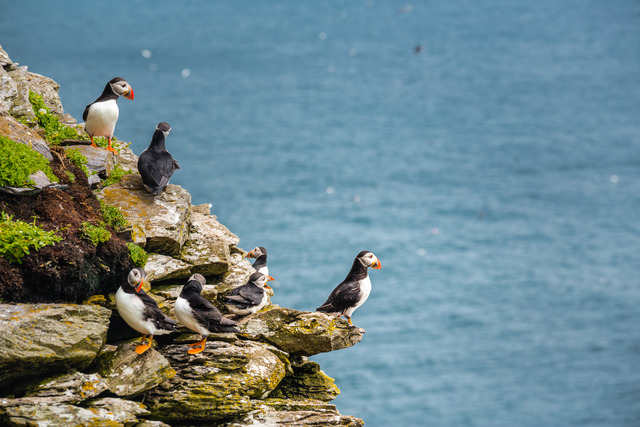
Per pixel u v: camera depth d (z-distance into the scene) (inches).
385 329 3312.0
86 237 486.9
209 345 512.1
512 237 4697.3
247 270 623.2
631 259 4215.1
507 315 3462.1
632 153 6850.4
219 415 490.0
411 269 4094.5
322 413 522.6
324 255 4158.5
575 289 3789.4
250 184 5782.5
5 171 474.9
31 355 406.6
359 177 6220.5
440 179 6225.4
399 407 2628.0
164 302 534.9
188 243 597.0
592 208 5265.8
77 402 425.7
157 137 599.5
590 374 2903.5
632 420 2586.1
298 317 557.9
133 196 582.9
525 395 2736.2
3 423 398.3
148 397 474.6
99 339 442.0
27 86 685.9
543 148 7253.9
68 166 539.8
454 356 3029.0
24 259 449.4
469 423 2532.0
